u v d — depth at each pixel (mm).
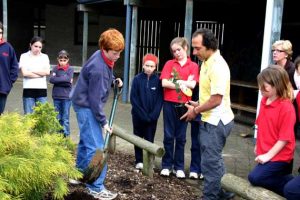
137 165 4730
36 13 17391
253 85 8188
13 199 2561
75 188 3742
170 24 11898
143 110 4598
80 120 3617
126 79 9734
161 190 4094
